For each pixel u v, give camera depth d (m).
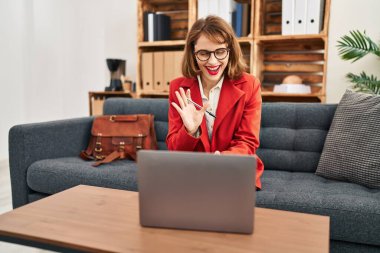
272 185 1.54
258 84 1.59
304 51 2.95
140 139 2.07
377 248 1.22
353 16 2.43
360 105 1.66
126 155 2.04
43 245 0.84
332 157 1.65
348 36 2.41
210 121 1.57
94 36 3.87
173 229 0.88
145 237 0.84
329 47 2.52
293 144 1.88
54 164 1.79
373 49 2.22
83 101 4.01
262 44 2.97
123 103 2.29
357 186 1.52
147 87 3.20
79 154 2.15
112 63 3.35
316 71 2.92
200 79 1.58
